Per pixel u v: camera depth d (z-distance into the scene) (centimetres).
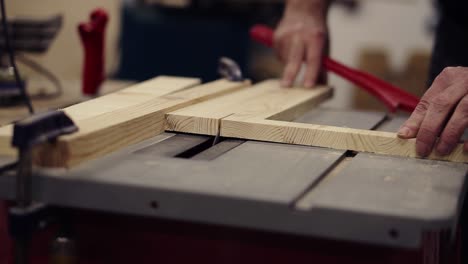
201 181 82
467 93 101
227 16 290
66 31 253
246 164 91
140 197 80
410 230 72
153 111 108
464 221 128
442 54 166
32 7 228
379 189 82
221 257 85
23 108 162
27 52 183
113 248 90
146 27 282
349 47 398
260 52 322
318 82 158
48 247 92
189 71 283
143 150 99
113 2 268
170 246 87
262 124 107
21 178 81
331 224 74
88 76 183
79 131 91
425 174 91
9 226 81
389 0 386
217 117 110
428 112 101
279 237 83
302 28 156
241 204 76
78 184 82
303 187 81
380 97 142
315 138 105
